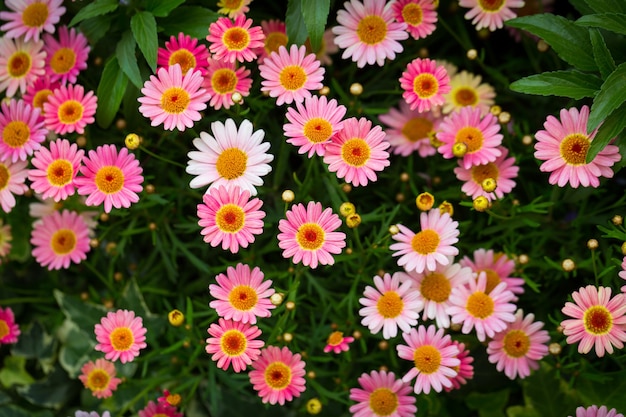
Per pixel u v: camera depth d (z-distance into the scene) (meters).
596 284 0.67
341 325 0.72
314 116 0.68
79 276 0.80
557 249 0.75
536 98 0.78
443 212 0.68
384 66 0.77
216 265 0.77
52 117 0.72
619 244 0.73
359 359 0.73
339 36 0.72
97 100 0.73
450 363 0.67
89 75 0.77
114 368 0.74
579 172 0.68
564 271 0.70
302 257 0.67
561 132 0.68
